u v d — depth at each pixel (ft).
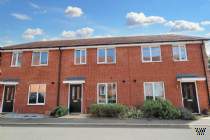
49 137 25.29
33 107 50.55
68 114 46.65
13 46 58.59
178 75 46.98
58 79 51.57
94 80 50.19
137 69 49.24
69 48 53.11
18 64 54.39
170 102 42.34
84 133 27.61
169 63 48.29
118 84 49.06
